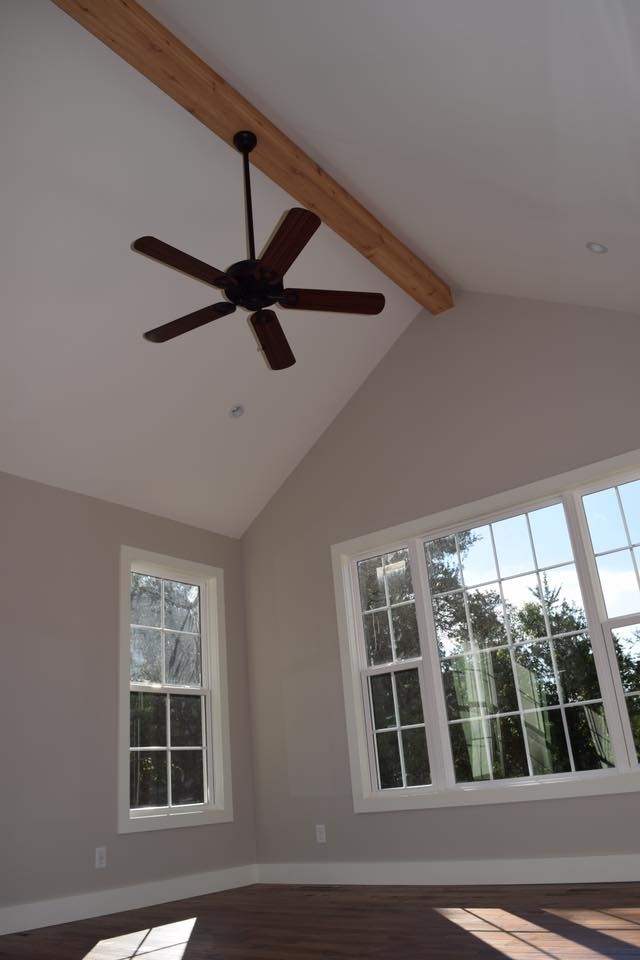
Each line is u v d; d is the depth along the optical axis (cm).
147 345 490
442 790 500
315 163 443
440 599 541
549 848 451
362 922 376
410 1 278
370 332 585
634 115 294
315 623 596
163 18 351
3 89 356
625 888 399
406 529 561
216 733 591
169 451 561
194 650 607
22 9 333
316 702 579
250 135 400
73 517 532
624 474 478
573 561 487
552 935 310
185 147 416
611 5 239
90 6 329
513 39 276
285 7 314
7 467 498
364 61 330
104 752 505
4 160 379
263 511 653
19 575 489
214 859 553
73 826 474
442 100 337
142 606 573
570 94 296
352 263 536
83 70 364
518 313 543
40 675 483
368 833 529
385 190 454
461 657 521
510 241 459
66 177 398
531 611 498
